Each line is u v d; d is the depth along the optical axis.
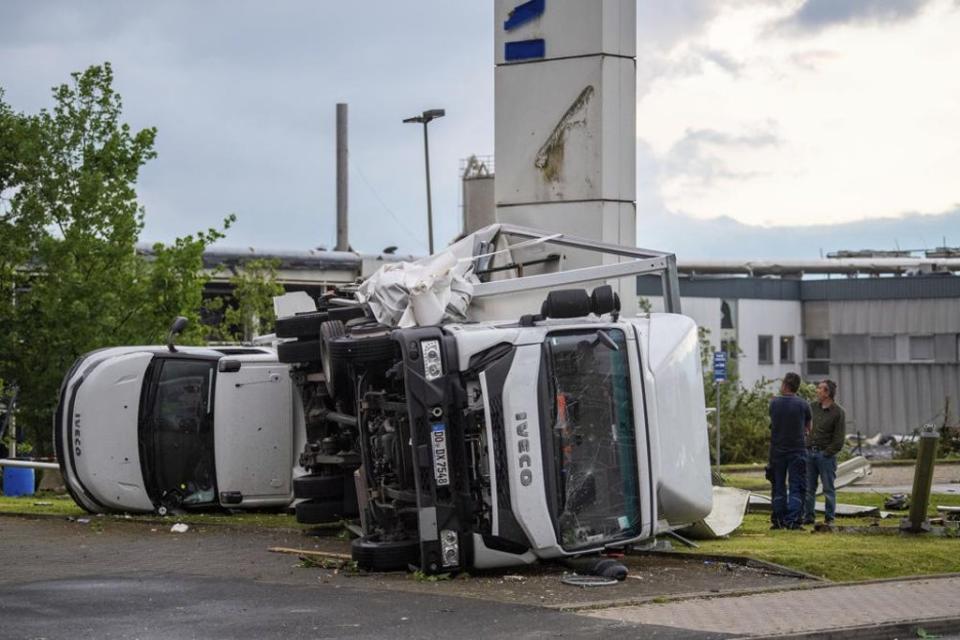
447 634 11.30
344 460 18.52
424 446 14.40
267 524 20.30
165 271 35.47
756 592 13.68
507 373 14.38
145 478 21.27
